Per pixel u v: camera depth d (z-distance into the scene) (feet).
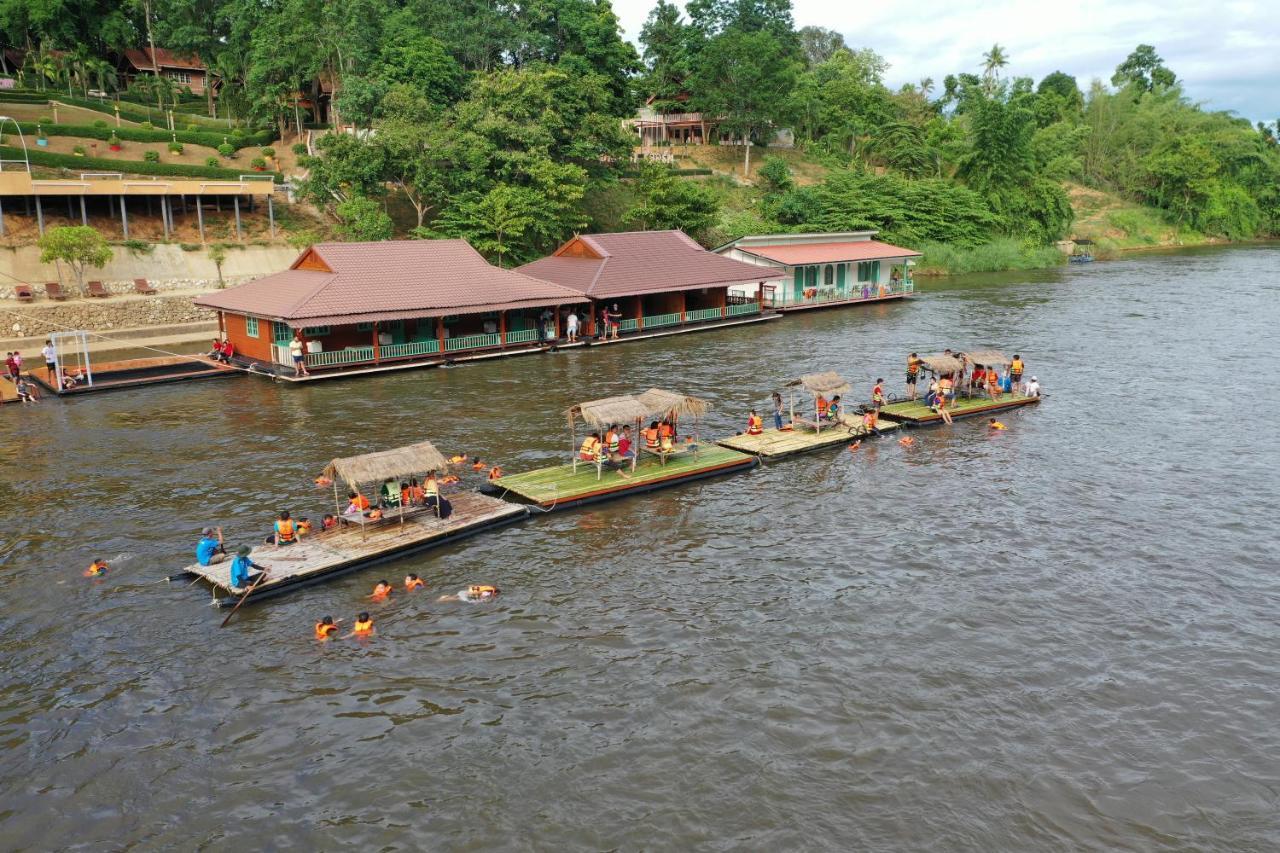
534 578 84.07
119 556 87.66
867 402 148.66
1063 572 85.15
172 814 53.88
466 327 192.75
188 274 222.07
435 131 252.01
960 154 417.28
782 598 80.07
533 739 60.44
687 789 55.57
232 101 326.03
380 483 99.66
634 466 110.11
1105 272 349.61
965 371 148.46
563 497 101.14
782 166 380.78
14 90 308.19
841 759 58.18
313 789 55.93
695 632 74.13
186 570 82.84
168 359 172.76
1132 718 62.49
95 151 266.36
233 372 169.68
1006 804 54.13
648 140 451.53
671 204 304.91
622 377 166.61
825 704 64.03
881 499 104.68
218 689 66.18
